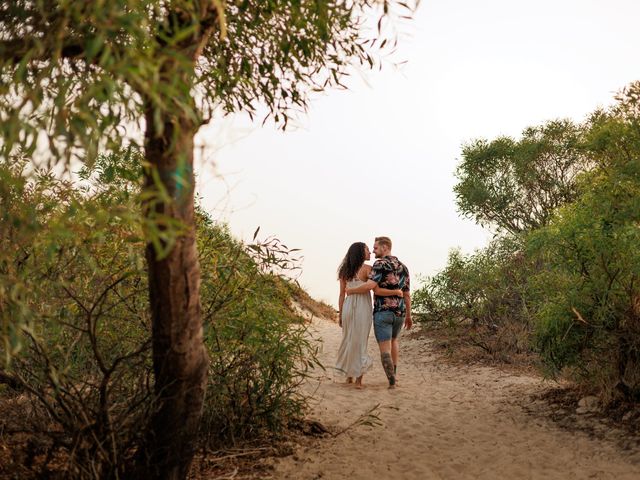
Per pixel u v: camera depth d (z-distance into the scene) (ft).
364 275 26.32
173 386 11.30
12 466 12.35
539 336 20.70
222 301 15.24
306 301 53.16
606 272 18.19
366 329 26.09
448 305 38.70
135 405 12.02
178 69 8.14
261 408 17.61
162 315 10.87
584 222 18.83
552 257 19.92
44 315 10.95
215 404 16.56
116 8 7.27
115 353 14.39
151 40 8.02
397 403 22.93
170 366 11.12
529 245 20.57
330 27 12.25
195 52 10.07
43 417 13.56
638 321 18.60
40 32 8.82
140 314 14.78
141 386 13.19
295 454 16.29
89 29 8.60
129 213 8.05
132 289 14.65
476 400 23.29
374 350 37.91
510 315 34.42
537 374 27.73
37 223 8.95
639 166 18.26
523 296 32.58
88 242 10.54
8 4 9.05
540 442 17.53
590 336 19.43
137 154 10.82
